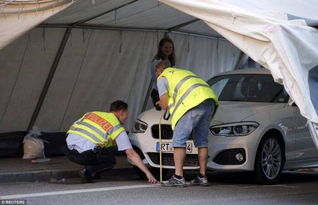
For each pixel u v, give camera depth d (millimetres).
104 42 41062
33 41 37875
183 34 45375
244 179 35688
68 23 38562
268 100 34781
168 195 28469
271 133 32812
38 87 39375
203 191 29922
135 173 37281
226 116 32438
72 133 32375
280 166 33344
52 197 27328
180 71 31516
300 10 30438
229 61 49188
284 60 27062
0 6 29500
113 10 37000
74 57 40031
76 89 41062
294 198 28859
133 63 43094
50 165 36344
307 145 34656
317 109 27062
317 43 28188
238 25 27953
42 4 29625
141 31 42719
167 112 32781
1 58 37281
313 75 27672
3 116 38875
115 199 27109
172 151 32219
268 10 28828
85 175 32375
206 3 28531
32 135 39531
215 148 31953
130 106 43750
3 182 32312
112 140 32188
